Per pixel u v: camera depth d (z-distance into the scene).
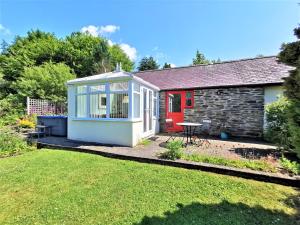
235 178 4.52
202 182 4.27
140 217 3.05
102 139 8.08
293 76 3.05
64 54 28.02
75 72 28.59
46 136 10.02
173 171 4.92
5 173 4.87
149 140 8.87
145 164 5.55
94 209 3.27
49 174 4.78
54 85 20.23
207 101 10.96
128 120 7.48
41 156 6.35
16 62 23.89
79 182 4.32
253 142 8.56
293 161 5.24
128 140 7.53
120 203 3.45
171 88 11.67
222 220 2.99
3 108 15.70
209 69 12.83
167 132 11.88
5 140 7.33
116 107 8.06
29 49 26.88
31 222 2.96
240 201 3.53
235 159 5.55
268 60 11.39
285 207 3.36
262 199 3.60
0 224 2.92
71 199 3.59
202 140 8.84
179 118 11.79
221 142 8.53
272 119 6.60
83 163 5.61
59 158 6.09
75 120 8.73
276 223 2.92
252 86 9.73
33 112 15.91
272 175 4.34
